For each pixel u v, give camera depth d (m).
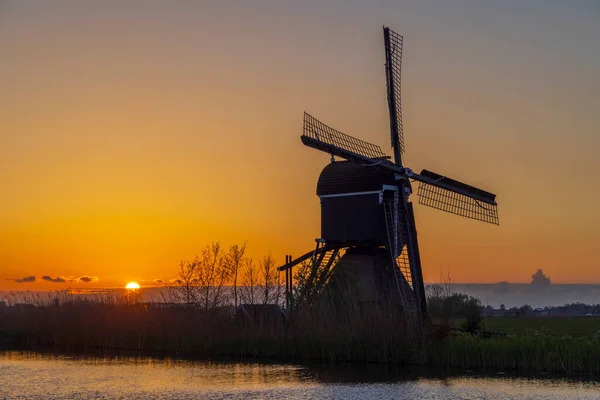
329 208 65.88
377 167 64.62
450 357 54.91
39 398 45.31
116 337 73.81
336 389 46.62
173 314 74.94
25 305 83.69
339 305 62.38
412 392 45.22
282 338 63.41
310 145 62.81
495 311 126.12
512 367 53.44
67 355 67.44
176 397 45.12
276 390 46.69
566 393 44.22
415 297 63.00
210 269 78.69
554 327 80.75
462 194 71.44
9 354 68.81
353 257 65.25
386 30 68.12
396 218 63.97
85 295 83.69
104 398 45.06
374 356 57.81
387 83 68.06
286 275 68.19
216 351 66.69
